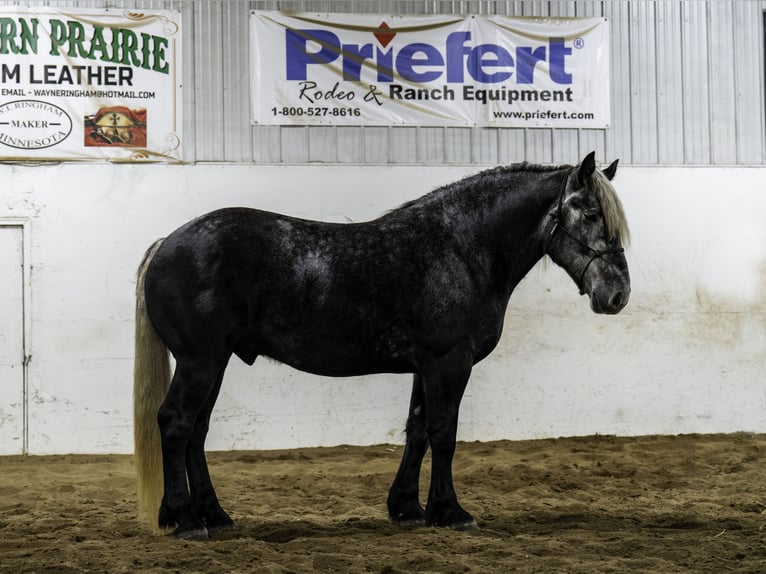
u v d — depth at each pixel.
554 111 9.64
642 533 4.83
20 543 4.59
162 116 9.16
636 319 9.52
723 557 4.23
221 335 4.58
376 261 4.76
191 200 9.12
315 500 6.18
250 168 9.20
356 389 9.14
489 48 9.58
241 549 4.35
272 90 9.31
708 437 9.33
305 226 4.82
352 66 9.41
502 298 5.01
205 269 4.56
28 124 8.95
